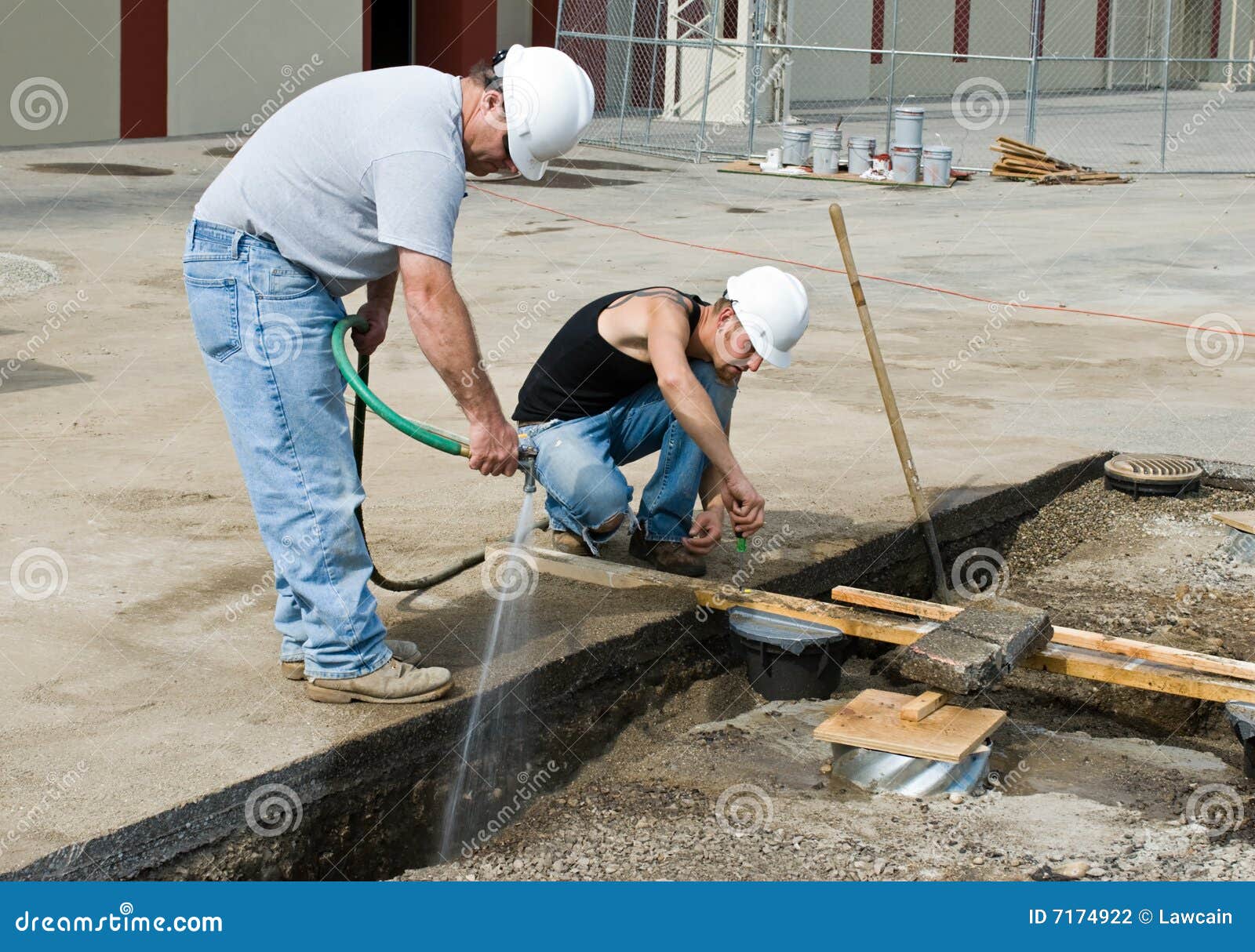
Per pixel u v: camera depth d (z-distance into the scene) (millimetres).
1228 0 34875
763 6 18531
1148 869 3160
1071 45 33031
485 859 3268
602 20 22422
